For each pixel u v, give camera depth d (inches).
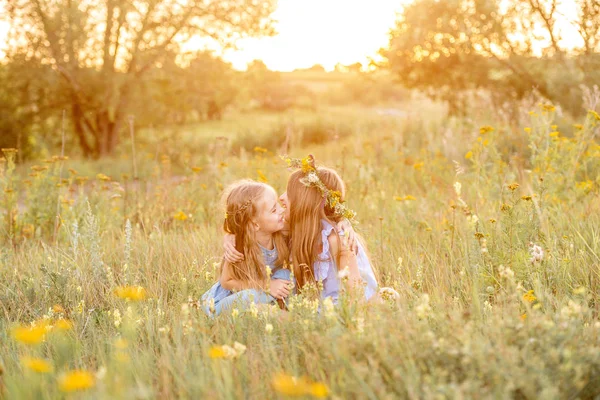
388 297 129.8
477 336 98.7
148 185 313.6
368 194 283.3
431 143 395.5
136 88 751.7
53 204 262.4
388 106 1775.3
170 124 811.4
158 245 207.9
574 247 168.2
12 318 151.4
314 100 2225.6
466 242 169.3
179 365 102.5
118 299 153.5
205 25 758.5
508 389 79.4
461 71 606.9
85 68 743.7
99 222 241.3
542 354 91.6
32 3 700.0
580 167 245.8
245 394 93.7
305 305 119.3
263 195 146.8
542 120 252.5
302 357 105.9
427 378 84.2
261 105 1991.9
